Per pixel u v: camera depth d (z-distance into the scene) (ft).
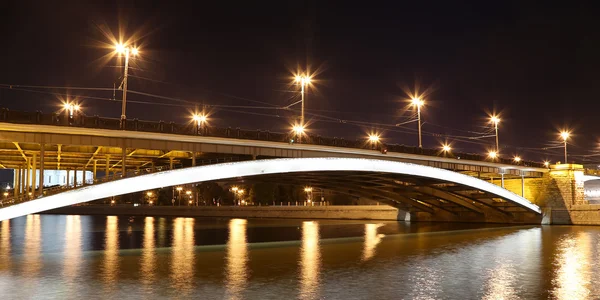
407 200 294.05
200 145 155.94
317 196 492.13
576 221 259.39
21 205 120.98
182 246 160.45
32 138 129.49
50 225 326.03
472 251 140.67
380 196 294.46
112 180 133.39
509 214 279.69
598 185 345.92
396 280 92.58
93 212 575.79
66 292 81.87
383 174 206.80
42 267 110.22
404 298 76.79
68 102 165.37
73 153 169.48
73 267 109.91
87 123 133.39
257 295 78.95
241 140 161.79
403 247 153.28
